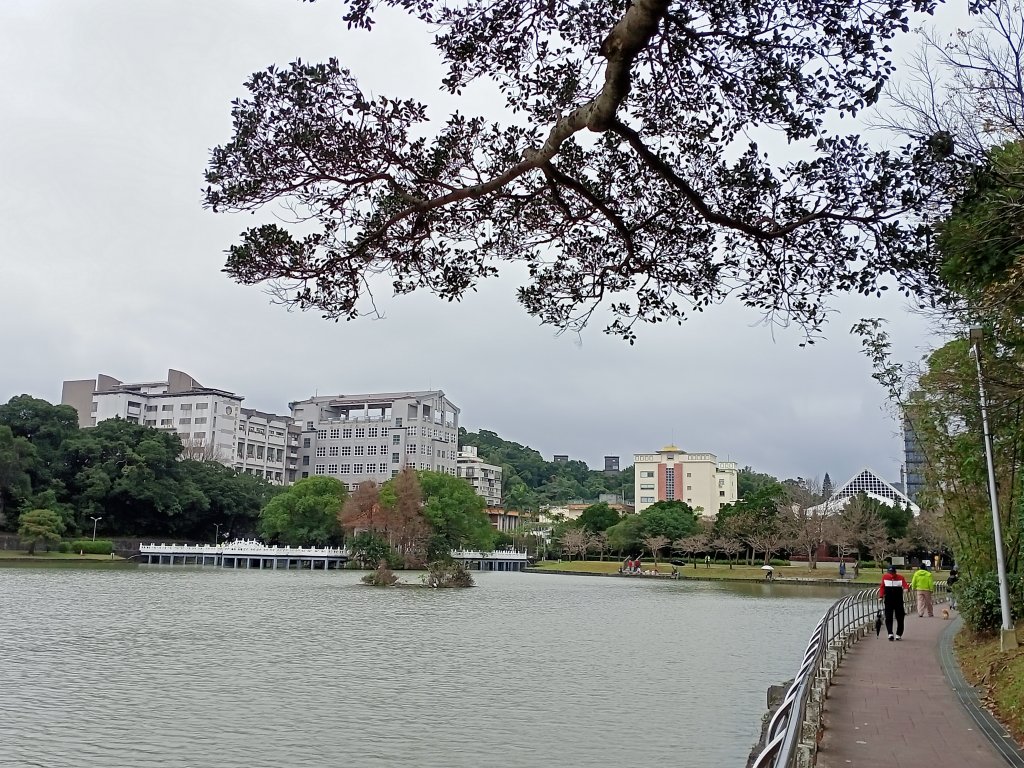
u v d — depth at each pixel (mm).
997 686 13953
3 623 31188
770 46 7516
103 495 90250
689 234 8867
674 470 158125
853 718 12125
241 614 36750
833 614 18469
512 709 17906
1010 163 8961
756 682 21750
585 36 8125
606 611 43438
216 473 104438
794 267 8453
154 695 18578
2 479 81938
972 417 17172
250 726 15992
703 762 14086
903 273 8156
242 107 7742
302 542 95500
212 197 8000
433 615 39000
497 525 149250
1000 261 8562
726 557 100750
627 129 7461
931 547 76812
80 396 139375
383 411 153250
